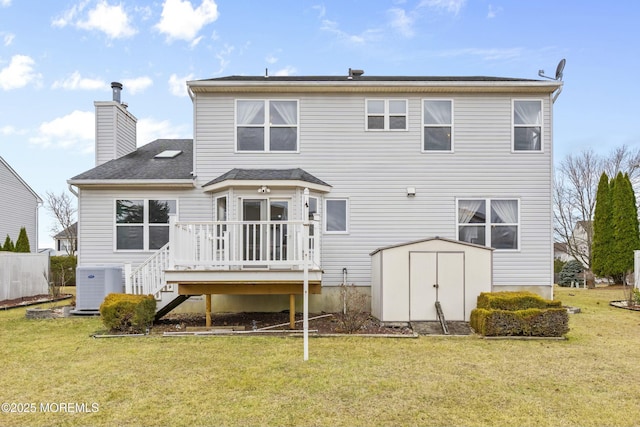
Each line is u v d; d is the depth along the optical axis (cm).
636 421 425
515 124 1168
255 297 1104
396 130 1161
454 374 565
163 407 455
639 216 2714
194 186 1140
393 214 1150
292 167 1150
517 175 1160
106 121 1360
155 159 1308
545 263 1147
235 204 1066
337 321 945
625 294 1321
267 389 507
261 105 1158
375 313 987
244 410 446
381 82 1127
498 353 673
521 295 855
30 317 994
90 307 1015
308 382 530
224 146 1148
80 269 1020
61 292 1585
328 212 1148
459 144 1162
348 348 700
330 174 1152
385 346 716
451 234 1150
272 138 1154
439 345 724
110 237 1141
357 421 422
